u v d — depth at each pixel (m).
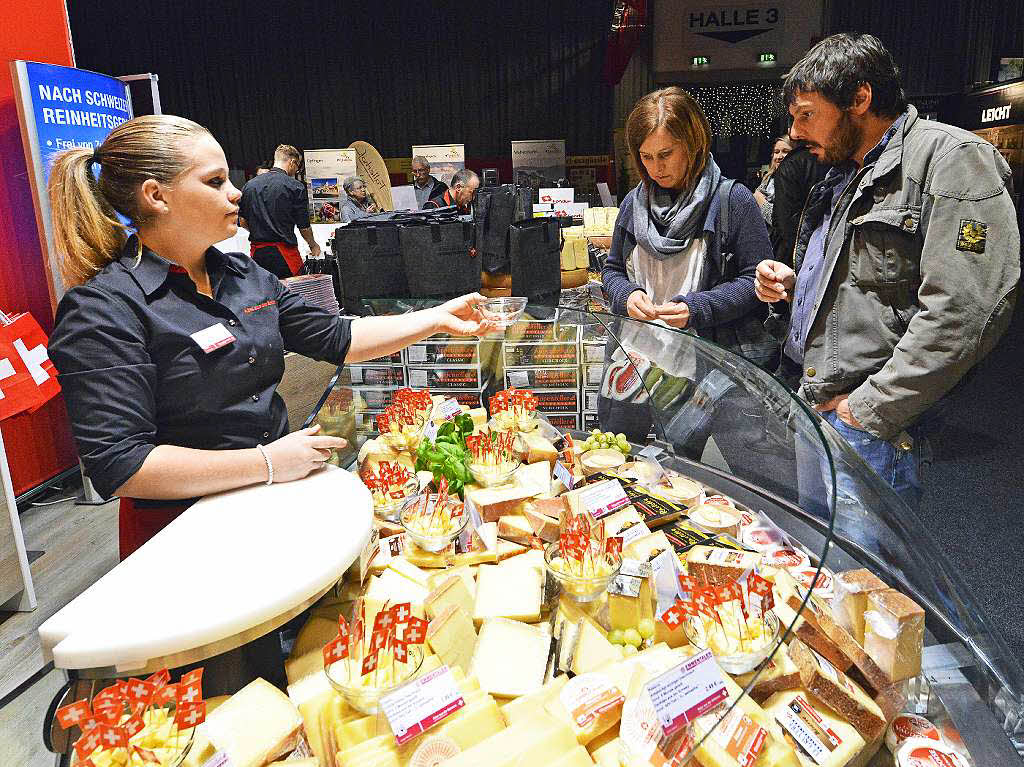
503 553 1.25
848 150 1.58
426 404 1.65
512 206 2.63
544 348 1.67
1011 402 4.68
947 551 2.86
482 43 10.23
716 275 2.09
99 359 1.10
